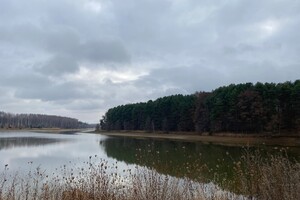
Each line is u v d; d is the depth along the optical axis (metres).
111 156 30.17
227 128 69.62
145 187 7.98
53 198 8.56
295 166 8.50
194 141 62.41
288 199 7.60
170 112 99.44
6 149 41.09
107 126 147.50
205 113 77.69
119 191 8.56
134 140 68.75
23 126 192.50
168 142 59.16
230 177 12.28
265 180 8.30
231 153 31.48
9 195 8.66
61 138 77.44
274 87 62.06
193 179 10.11
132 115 123.94
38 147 45.16
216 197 8.68
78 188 8.49
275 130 59.38
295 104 58.59
